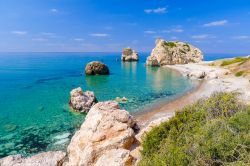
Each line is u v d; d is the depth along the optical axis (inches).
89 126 717.3
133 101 1665.8
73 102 1433.3
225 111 466.3
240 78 2283.5
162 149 422.9
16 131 1078.4
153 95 1878.7
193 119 499.5
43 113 1365.7
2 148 896.9
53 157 692.1
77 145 677.9
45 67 4859.7
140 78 2957.7
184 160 346.9
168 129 518.0
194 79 2763.3
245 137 340.5
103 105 848.9
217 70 3063.5
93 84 2482.8
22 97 1801.2
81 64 5876.0
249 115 404.5
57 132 1066.1
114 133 652.1
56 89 2172.7
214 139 349.4
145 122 1166.3
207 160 331.0
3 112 1384.1
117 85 2412.6
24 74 3474.4
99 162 527.8
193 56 5022.1
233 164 302.8
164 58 4731.8
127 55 6496.1
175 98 1750.7
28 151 872.3
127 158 511.8
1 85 2412.6
